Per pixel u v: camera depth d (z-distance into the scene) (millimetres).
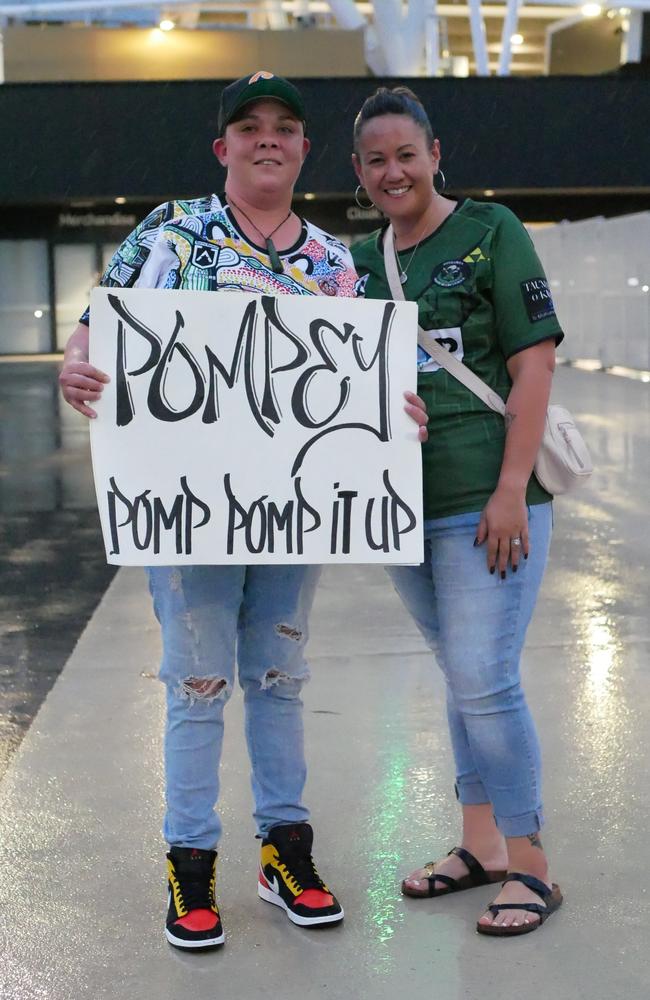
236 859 3303
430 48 35469
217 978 2703
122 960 2781
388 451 2830
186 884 2891
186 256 2826
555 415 2965
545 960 2756
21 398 17344
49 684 4801
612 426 12305
